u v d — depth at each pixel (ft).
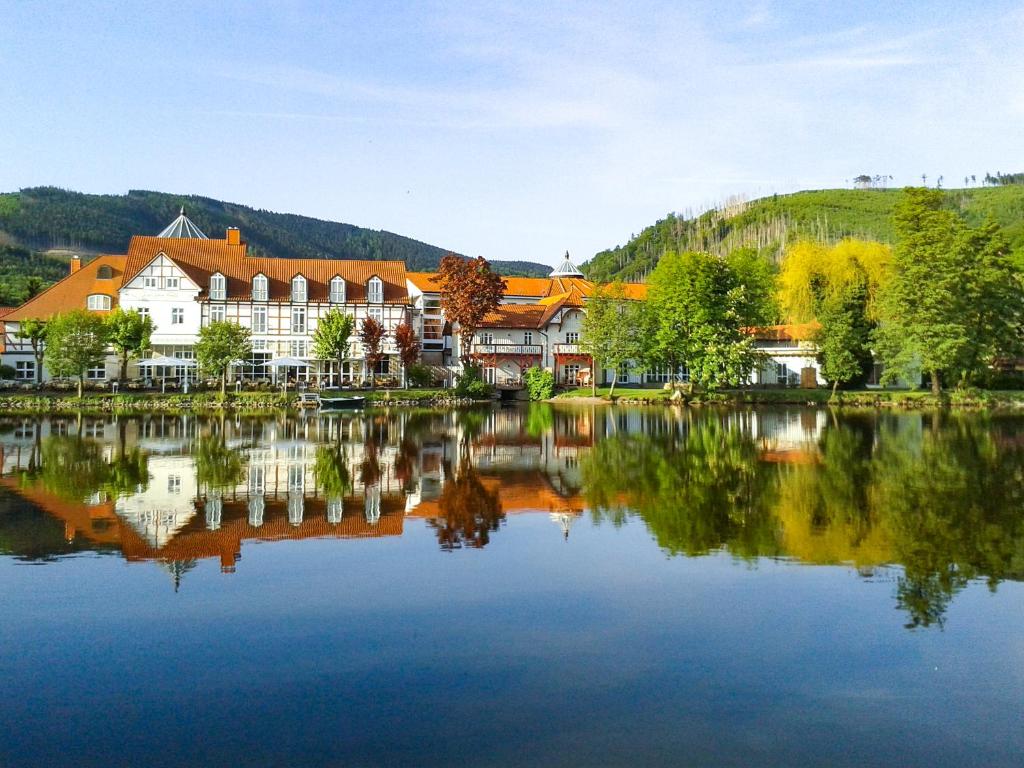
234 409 189.37
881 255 238.07
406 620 37.11
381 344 245.86
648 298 243.81
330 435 125.70
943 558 48.19
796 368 270.87
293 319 239.50
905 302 205.77
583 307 266.77
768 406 210.18
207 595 40.81
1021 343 216.95
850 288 236.84
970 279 202.18
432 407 205.67
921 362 205.36
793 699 29.27
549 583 43.09
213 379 215.10
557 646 34.06
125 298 228.43
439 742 26.03
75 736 26.53
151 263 229.86
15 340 225.97
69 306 237.04
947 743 26.25
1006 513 61.26
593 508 64.03
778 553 49.42
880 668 32.07
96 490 70.95
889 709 28.58
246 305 236.02
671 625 36.68
